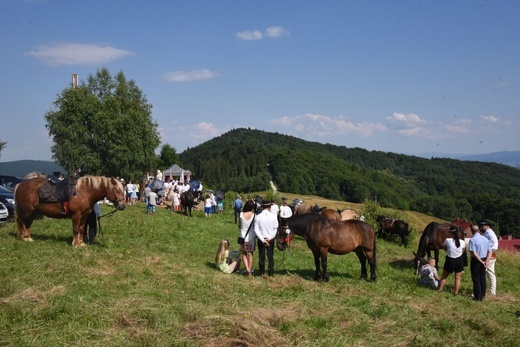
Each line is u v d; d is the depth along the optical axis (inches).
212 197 1284.4
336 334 305.4
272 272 477.1
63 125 1739.7
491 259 506.6
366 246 495.8
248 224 470.9
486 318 375.9
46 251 474.0
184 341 270.5
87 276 393.7
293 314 335.9
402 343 301.0
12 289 334.6
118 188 540.4
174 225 906.7
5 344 251.4
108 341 263.9
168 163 3410.4
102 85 2180.1
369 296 418.9
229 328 290.7
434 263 547.2
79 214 530.9
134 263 463.2
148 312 309.3
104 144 1791.3
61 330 273.4
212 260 554.6
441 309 395.5
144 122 1863.9
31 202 527.8
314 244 481.1
